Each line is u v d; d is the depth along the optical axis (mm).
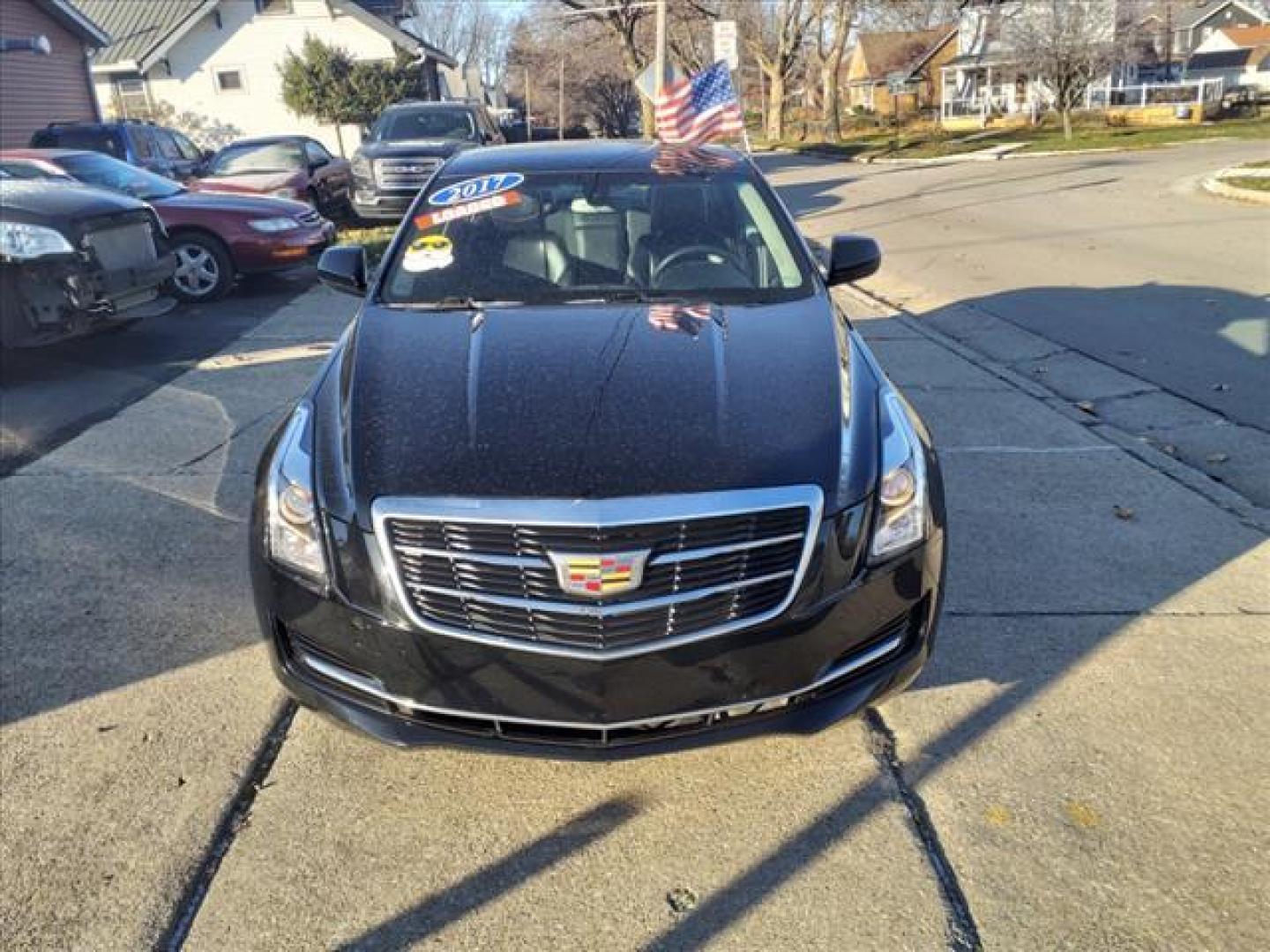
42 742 3174
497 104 61031
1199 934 2457
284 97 29391
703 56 46781
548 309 3678
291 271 11922
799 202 19656
